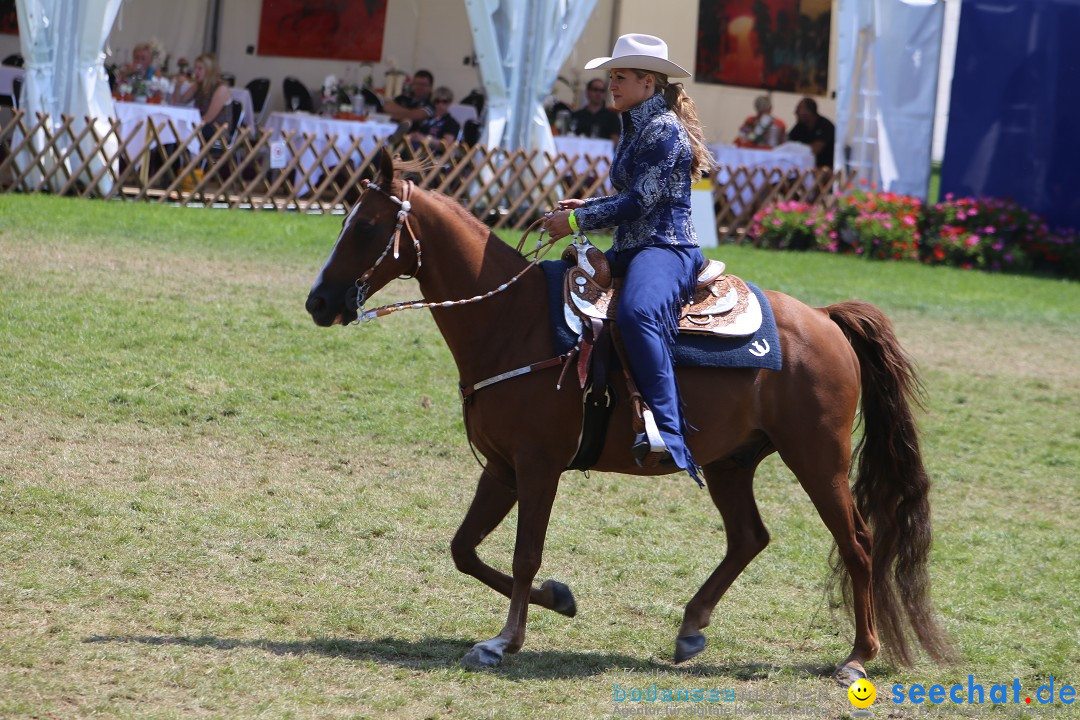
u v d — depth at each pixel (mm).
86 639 7109
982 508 11641
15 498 9328
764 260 24641
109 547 8664
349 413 12445
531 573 7371
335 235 21469
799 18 33469
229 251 18984
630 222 7457
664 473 7703
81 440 10797
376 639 7672
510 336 7371
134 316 14422
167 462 10602
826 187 28625
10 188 22062
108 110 22641
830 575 8148
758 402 7609
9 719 5984
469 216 7570
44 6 22047
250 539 9195
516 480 7441
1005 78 30156
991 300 22766
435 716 6555
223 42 30562
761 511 11188
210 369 13070
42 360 12516
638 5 31531
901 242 27625
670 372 7219
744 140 29641
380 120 26312
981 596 9359
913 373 8109
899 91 29047
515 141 25438
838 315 8117
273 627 7672
